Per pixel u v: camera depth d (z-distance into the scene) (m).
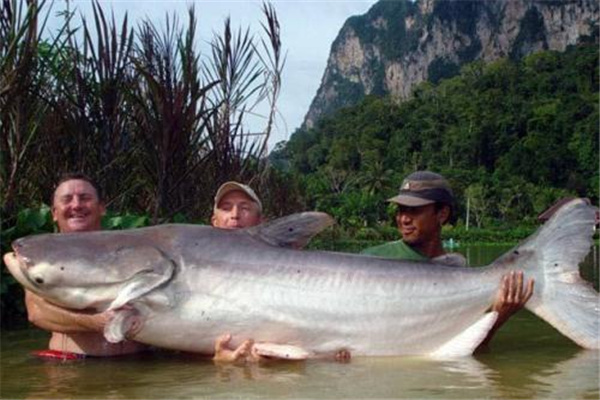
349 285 2.41
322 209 33.22
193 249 2.39
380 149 53.25
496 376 2.16
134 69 4.30
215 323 2.37
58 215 2.73
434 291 2.44
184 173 4.33
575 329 2.45
